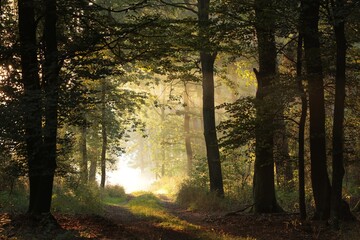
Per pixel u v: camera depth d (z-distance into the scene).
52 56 11.83
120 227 12.27
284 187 20.72
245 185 23.25
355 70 13.74
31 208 12.20
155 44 13.84
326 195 13.31
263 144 14.37
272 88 12.87
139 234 11.31
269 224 13.91
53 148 11.87
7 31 13.49
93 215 14.22
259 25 13.08
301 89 12.70
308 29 12.38
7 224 10.88
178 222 14.27
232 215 16.78
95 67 12.86
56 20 12.73
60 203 16.19
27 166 12.15
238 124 13.80
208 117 22.80
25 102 10.41
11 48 12.17
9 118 9.91
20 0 12.21
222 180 22.91
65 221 12.69
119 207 22.25
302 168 13.55
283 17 12.55
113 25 13.27
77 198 18.62
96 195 20.91
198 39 14.20
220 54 22.73
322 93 13.18
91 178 33.84
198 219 16.84
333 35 13.45
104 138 29.41
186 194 23.53
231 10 13.68
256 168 16.73
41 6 12.35
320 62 12.83
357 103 14.80
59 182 20.98
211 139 22.72
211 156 22.56
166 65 15.18
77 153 31.67
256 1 12.66
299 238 11.62
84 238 9.94
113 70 12.78
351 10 10.21
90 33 12.92
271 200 16.55
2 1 13.17
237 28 13.78
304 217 13.62
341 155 12.11
